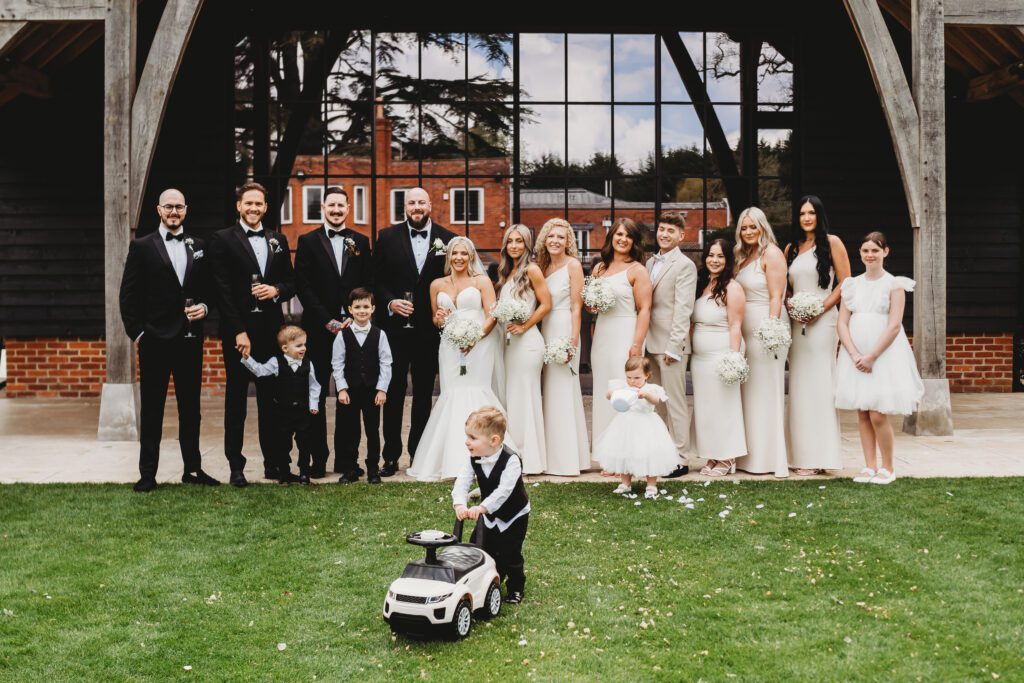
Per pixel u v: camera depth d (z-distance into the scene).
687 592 3.73
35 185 10.05
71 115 10.01
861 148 10.23
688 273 6.03
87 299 10.11
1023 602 3.59
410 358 6.04
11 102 9.98
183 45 7.31
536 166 10.22
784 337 5.77
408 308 5.82
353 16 10.05
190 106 9.97
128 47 7.27
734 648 3.19
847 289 5.65
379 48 10.12
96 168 10.05
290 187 10.14
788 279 6.09
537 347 6.01
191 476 5.64
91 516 4.85
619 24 10.15
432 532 3.32
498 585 3.52
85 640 3.26
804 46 10.15
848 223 10.23
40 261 10.09
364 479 5.80
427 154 10.16
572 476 6.02
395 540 4.43
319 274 5.82
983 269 10.46
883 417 5.60
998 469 6.06
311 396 5.67
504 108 10.16
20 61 8.73
